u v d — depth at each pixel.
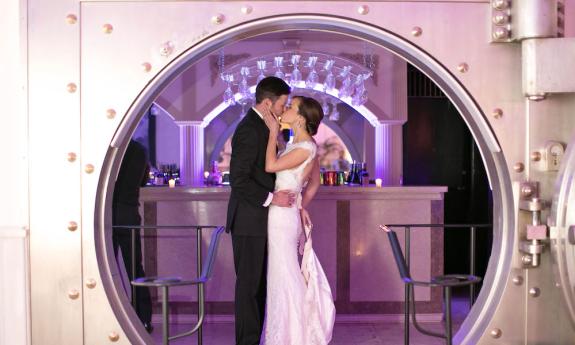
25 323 3.36
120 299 3.46
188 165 7.57
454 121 8.40
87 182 3.33
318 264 4.06
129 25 3.30
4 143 3.38
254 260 3.97
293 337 3.89
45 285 3.35
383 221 5.79
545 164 3.34
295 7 3.29
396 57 7.42
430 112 8.42
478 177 8.20
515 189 3.36
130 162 4.93
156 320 5.80
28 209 3.33
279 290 3.90
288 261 3.92
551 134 3.35
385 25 3.32
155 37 3.31
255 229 3.93
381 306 5.82
